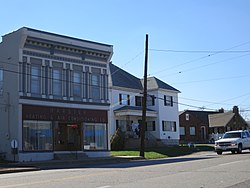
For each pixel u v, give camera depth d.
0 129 35.09
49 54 36.25
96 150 39.06
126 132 53.78
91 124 39.16
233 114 79.88
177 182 14.14
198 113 80.62
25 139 33.78
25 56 34.50
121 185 13.61
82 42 38.66
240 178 14.95
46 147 35.22
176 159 29.84
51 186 13.90
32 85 34.78
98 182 14.71
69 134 37.56
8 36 35.22
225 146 36.69
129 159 36.12
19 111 33.59
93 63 40.06
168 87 60.66
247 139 38.00
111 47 41.31
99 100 40.25
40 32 35.25
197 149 49.81
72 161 32.94
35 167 27.61
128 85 56.62
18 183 15.41
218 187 12.72
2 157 33.97
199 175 16.27
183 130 72.31
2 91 35.41
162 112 58.81
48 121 35.56
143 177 15.98
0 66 35.84
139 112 54.97
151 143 54.25
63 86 37.12
